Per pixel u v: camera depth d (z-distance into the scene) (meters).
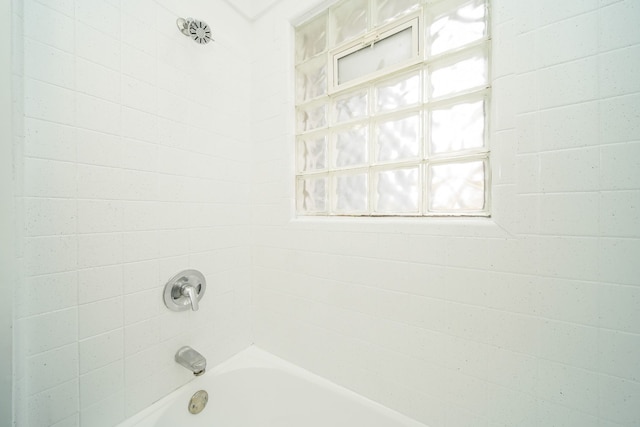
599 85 0.58
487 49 0.77
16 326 0.62
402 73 0.92
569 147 0.61
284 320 1.17
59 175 0.69
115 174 0.80
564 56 0.62
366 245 0.94
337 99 1.09
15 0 0.61
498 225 0.70
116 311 0.81
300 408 1.05
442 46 0.84
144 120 0.88
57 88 0.68
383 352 0.90
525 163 0.66
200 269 1.06
